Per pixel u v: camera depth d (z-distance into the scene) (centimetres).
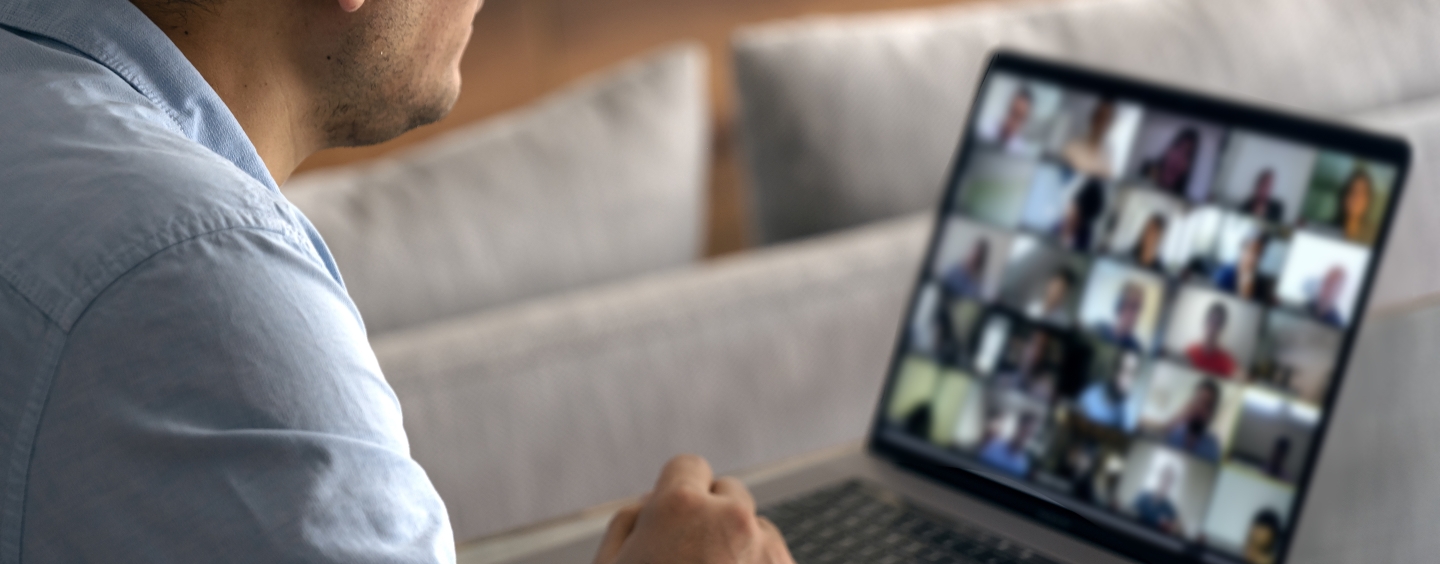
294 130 58
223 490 40
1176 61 151
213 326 41
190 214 42
